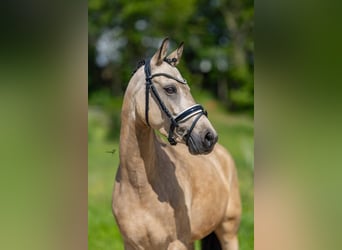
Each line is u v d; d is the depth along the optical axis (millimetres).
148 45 20312
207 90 20844
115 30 20172
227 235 5004
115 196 3904
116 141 17625
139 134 3688
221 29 21078
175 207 3840
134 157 3701
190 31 20344
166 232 3791
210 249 5125
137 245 3828
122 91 20094
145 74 3668
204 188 4367
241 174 11289
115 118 18203
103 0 19891
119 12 20109
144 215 3740
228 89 20484
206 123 3482
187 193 4082
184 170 4180
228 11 20453
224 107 19938
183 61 18484
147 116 3604
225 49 20219
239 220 5070
